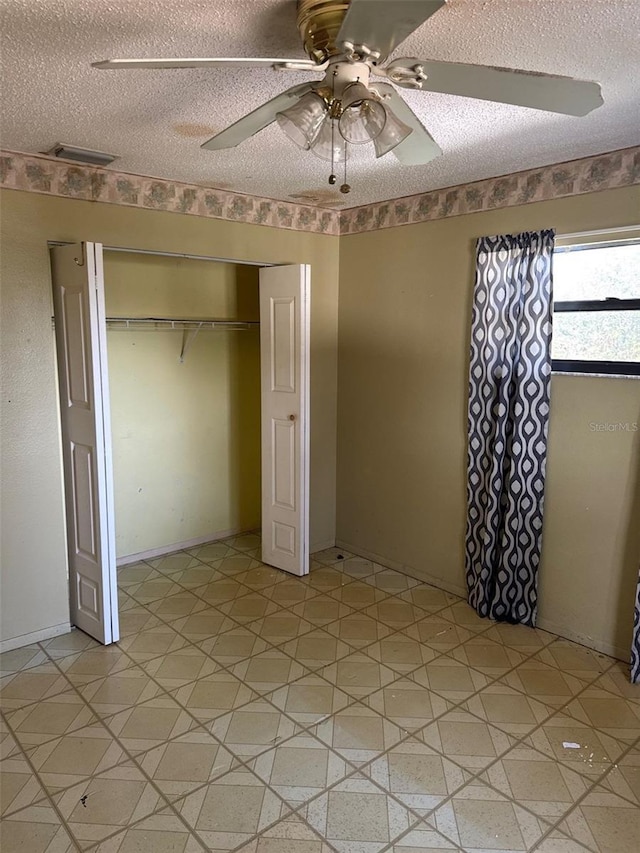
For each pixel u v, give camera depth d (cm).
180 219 315
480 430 314
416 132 173
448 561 349
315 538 412
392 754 215
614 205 259
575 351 285
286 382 356
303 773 205
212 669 269
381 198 349
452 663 275
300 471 357
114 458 378
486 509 312
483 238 302
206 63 131
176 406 402
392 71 138
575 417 280
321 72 159
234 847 175
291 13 144
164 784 200
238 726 230
